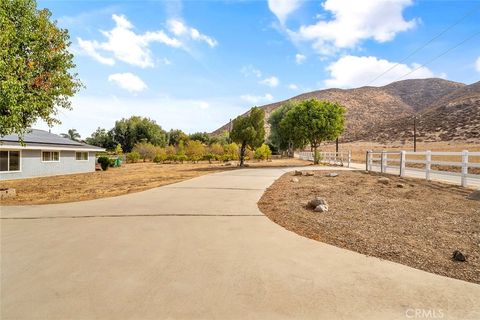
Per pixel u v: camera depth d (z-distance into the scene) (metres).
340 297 3.51
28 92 12.99
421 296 3.54
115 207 9.10
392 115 142.38
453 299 3.47
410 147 71.50
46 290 3.70
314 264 4.52
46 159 25.44
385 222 7.01
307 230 6.42
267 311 3.21
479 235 5.95
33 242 5.69
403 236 5.93
